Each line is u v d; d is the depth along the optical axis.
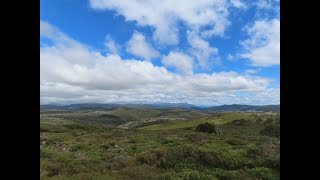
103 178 12.70
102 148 26.06
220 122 77.75
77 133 48.53
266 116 75.88
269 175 14.48
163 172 14.74
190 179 13.70
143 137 36.94
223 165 16.73
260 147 21.16
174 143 26.00
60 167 14.87
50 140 32.28
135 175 13.74
